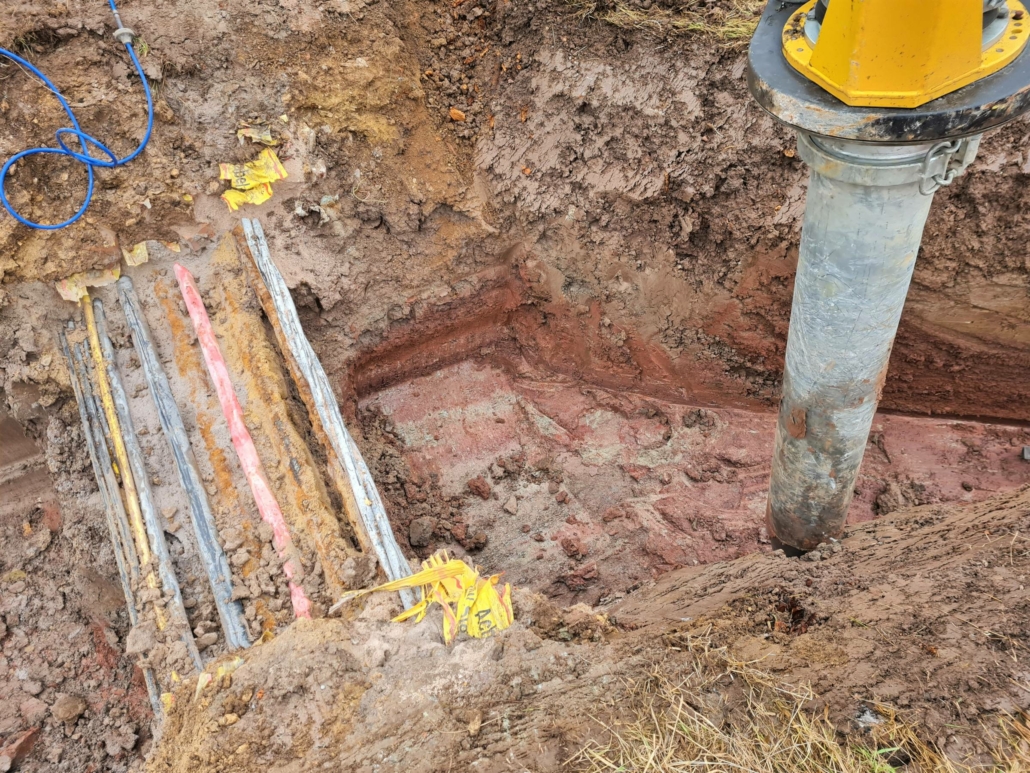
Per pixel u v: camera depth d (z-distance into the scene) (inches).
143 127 185.6
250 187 197.5
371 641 129.2
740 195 192.1
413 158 218.5
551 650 127.1
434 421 237.8
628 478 223.1
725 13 192.9
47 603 190.4
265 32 197.9
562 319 236.1
